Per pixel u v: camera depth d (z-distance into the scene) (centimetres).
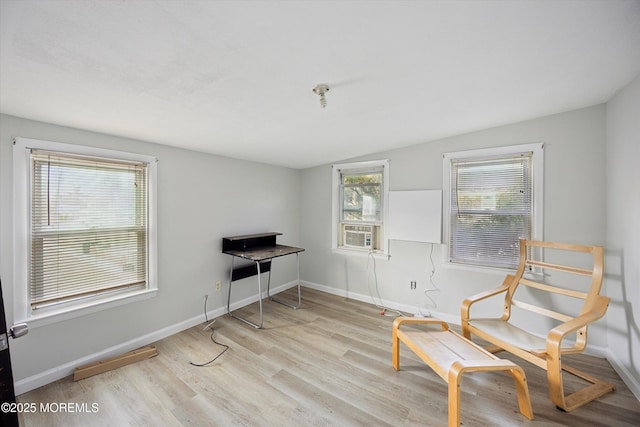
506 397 190
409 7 107
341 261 402
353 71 155
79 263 220
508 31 125
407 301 341
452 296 308
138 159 254
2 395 112
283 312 339
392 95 191
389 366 227
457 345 199
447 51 140
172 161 280
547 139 253
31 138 194
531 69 164
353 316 328
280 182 414
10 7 92
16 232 189
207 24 108
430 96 196
